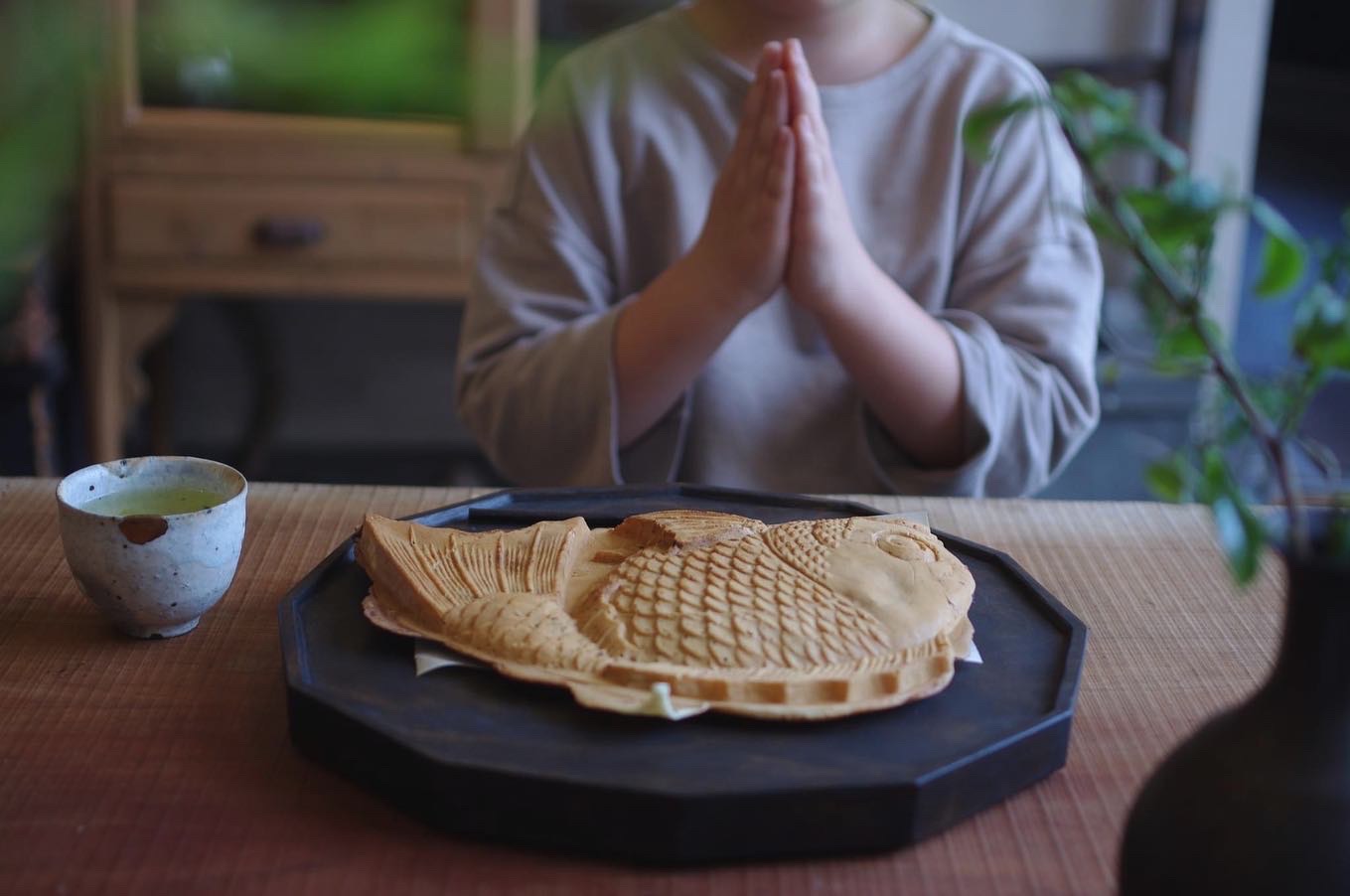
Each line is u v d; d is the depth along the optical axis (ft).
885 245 4.06
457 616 2.71
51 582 3.10
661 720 2.54
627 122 4.09
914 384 3.71
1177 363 2.19
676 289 3.67
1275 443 2.12
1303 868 2.14
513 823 2.43
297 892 2.36
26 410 5.75
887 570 2.77
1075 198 4.14
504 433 3.96
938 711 2.60
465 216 6.22
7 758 2.59
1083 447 7.20
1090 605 3.12
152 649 2.89
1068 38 8.23
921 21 4.23
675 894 2.37
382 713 2.55
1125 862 2.29
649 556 2.81
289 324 8.07
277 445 8.20
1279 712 2.19
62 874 2.37
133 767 2.59
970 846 2.47
